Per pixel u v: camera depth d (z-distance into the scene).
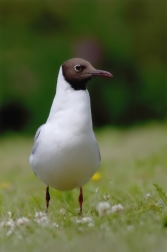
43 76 24.39
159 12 25.92
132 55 25.34
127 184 11.04
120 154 16.08
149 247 5.69
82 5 25.45
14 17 25.09
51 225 6.87
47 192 8.45
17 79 24.38
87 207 8.60
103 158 15.57
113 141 19.45
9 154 18.70
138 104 25.11
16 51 24.59
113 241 5.96
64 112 7.79
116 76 25.06
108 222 6.72
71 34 25.19
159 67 25.50
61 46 24.84
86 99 7.84
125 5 25.69
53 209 8.70
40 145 7.86
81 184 8.16
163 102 25.20
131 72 25.16
